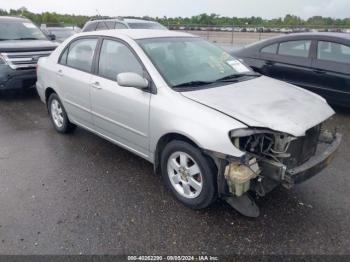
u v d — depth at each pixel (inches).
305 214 126.1
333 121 231.6
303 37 250.4
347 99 231.9
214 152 112.6
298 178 113.6
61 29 783.1
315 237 114.0
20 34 327.3
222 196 121.0
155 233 116.4
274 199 135.6
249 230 117.5
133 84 132.6
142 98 138.2
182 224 120.9
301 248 109.2
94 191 142.9
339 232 116.3
